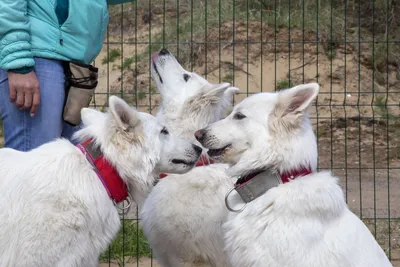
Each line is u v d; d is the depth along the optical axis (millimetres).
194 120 2877
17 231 2311
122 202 2539
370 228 3596
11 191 2328
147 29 5992
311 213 2361
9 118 2676
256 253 2379
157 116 2951
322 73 5602
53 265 2332
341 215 2416
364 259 2373
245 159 2465
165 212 2701
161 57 2963
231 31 5672
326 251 2346
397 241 3467
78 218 2334
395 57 5891
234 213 2480
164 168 2490
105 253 3289
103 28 2777
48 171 2344
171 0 6176
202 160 2705
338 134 5258
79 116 2727
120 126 2355
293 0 6078
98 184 2377
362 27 6043
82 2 2682
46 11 2648
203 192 2676
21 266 2312
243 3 5992
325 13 6008
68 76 2707
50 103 2668
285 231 2348
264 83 5418
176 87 2910
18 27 2582
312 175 2436
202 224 2674
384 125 5355
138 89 5473
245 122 2473
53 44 2660
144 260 3291
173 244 2744
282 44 5633
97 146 2391
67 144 2420
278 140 2422
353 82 5613
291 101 2412
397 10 6227
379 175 4578
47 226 2309
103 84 5582
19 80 2600
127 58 5730
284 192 2385
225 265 2699
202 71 5539
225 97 2965
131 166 2395
